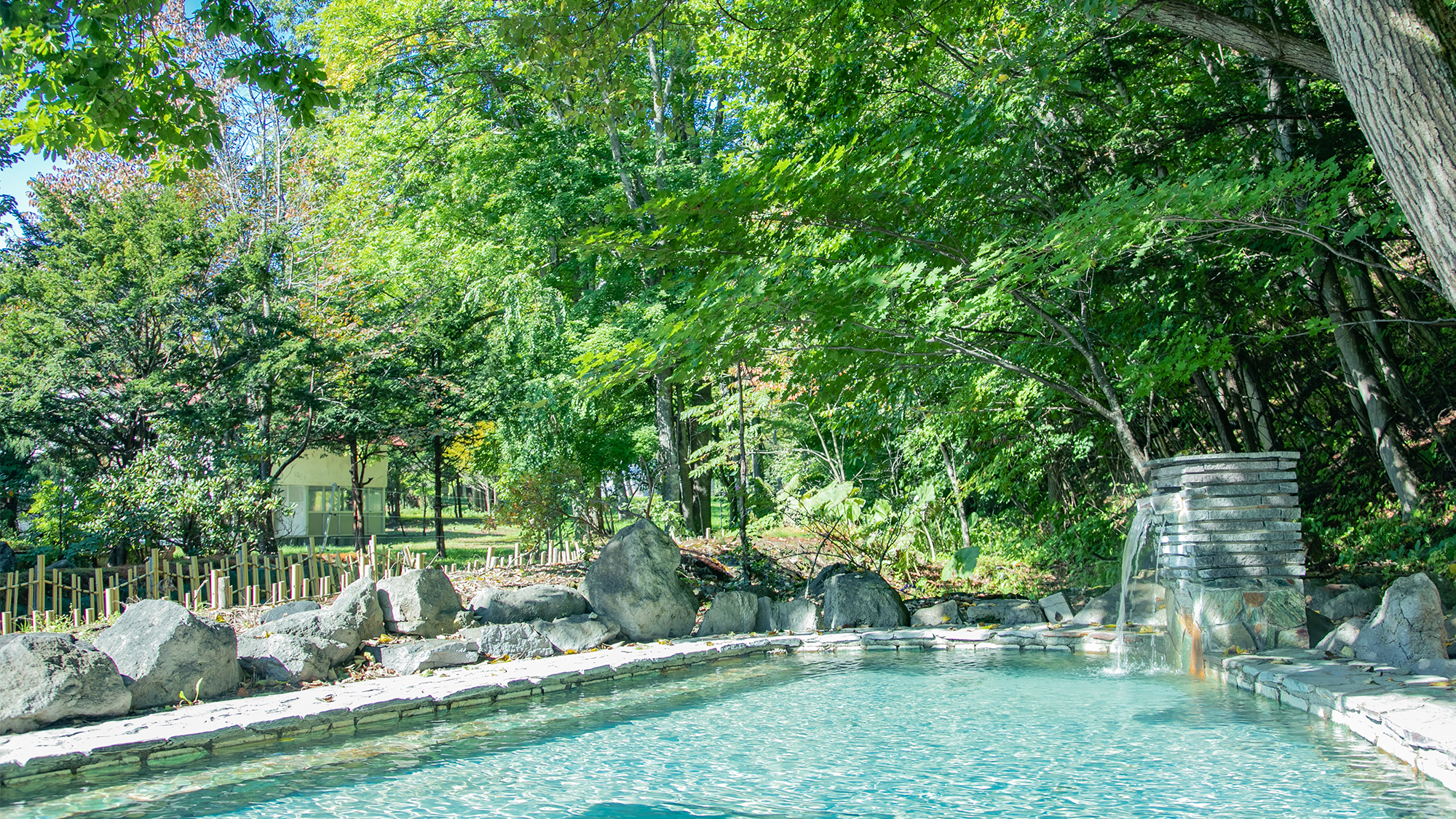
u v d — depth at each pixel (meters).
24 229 17.89
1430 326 14.14
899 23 10.10
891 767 5.30
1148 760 5.24
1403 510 12.38
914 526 15.68
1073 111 12.09
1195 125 10.21
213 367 16.61
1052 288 10.48
